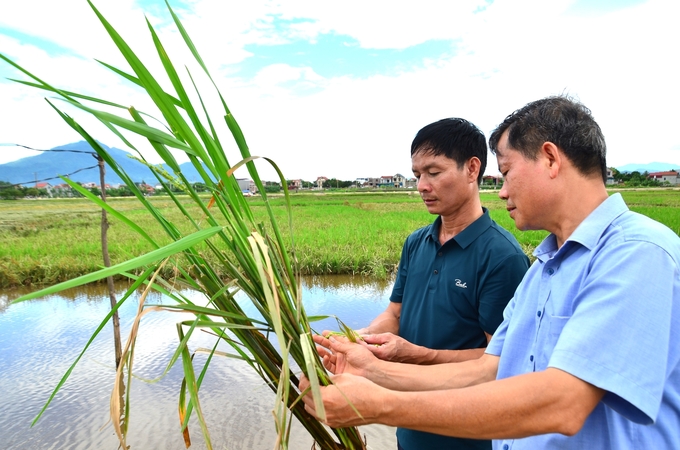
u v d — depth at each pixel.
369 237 12.93
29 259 9.69
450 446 1.88
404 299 2.26
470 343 1.95
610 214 1.10
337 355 1.64
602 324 0.92
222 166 1.14
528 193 1.20
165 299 7.51
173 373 4.79
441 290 2.00
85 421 3.93
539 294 1.25
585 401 0.90
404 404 1.02
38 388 4.53
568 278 1.14
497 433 0.96
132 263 0.81
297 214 24.36
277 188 76.50
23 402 4.25
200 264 1.38
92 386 4.57
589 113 1.16
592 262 1.08
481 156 1.99
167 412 4.06
